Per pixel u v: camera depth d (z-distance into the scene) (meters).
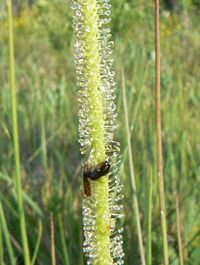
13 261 0.07
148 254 0.06
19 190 0.05
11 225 0.09
